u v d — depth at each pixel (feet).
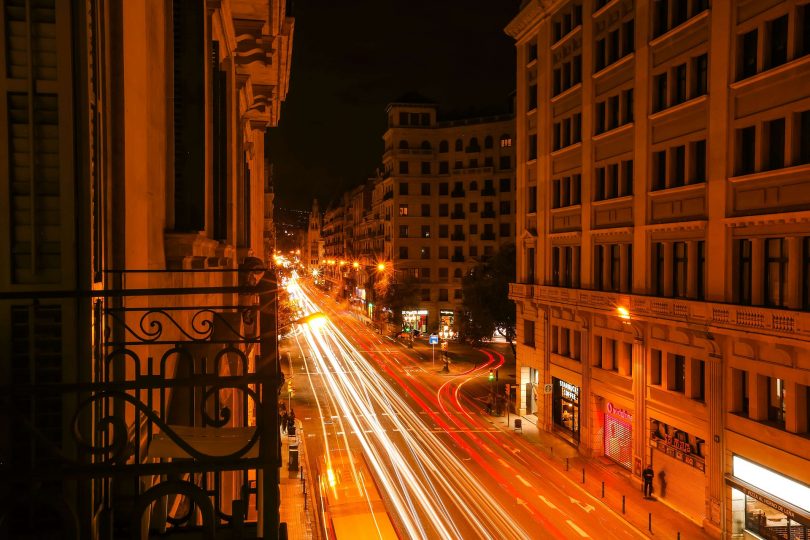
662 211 77.15
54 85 12.59
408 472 86.53
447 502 74.59
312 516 68.03
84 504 12.12
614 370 90.17
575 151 100.83
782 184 57.62
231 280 41.96
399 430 111.24
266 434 9.98
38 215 12.62
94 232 14.07
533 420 118.73
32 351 12.26
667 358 76.02
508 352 201.46
